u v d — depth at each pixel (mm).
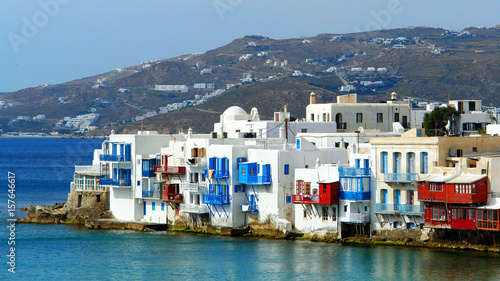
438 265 144625
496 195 149500
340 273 145250
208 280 145625
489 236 151875
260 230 184750
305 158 185750
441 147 157500
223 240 181375
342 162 192500
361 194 166375
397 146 162750
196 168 194875
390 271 143875
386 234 165250
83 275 154250
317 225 176000
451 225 151500
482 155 161875
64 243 187625
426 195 154250
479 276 136000
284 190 181875
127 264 162000
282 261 156750
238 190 188000
